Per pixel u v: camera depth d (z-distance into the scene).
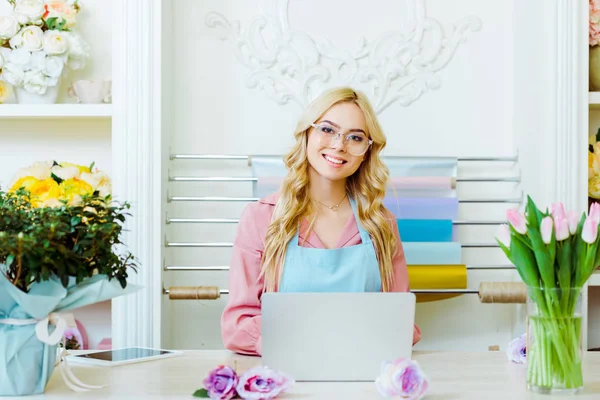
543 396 1.49
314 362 1.65
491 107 3.10
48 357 1.54
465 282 2.89
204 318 3.08
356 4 3.10
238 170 3.08
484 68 3.10
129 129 2.79
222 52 3.10
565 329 1.51
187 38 3.09
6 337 1.51
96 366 1.82
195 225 3.07
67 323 1.58
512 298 2.79
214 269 2.96
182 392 1.52
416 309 3.09
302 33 3.10
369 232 2.36
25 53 2.79
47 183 2.71
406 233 2.93
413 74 3.11
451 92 3.11
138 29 2.80
